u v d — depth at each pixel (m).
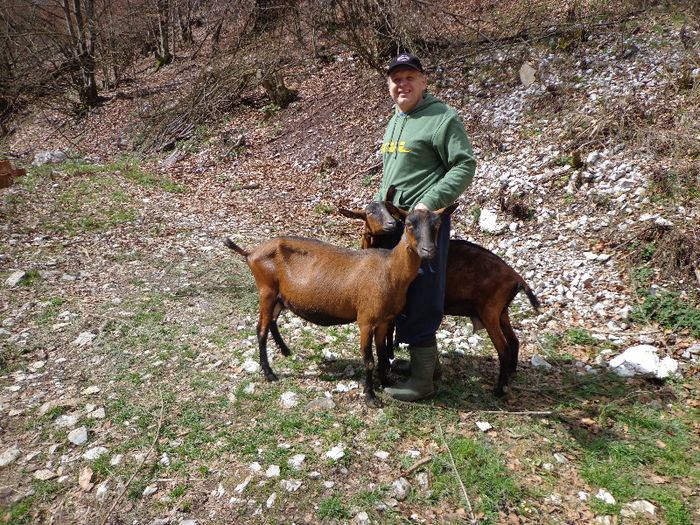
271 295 3.56
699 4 9.87
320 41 15.09
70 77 16.75
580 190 6.61
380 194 3.42
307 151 11.08
